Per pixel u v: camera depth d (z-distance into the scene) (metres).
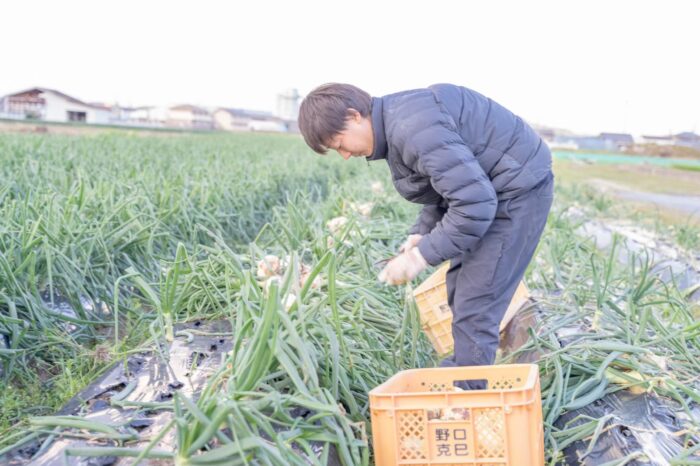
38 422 2.34
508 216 2.91
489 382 2.59
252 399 2.21
